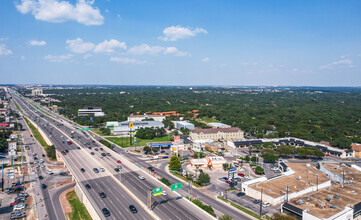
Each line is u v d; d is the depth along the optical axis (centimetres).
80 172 14412
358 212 10475
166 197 11288
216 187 13950
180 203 10681
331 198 11362
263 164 18725
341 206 10562
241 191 13425
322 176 14875
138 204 10531
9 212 10825
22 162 16912
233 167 16125
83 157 17825
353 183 13538
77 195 12375
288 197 12056
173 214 9662
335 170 15975
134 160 19000
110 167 15500
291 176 14738
